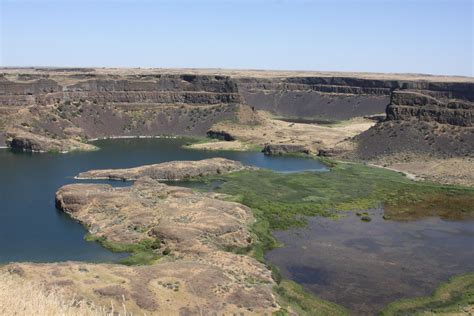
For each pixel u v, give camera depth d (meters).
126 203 116.88
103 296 66.44
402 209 133.00
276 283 81.44
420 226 118.62
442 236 111.69
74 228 108.31
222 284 74.06
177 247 93.69
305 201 136.25
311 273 88.19
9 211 120.25
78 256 92.31
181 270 77.69
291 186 153.25
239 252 96.00
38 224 110.62
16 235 103.31
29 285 43.09
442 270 91.62
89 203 118.38
